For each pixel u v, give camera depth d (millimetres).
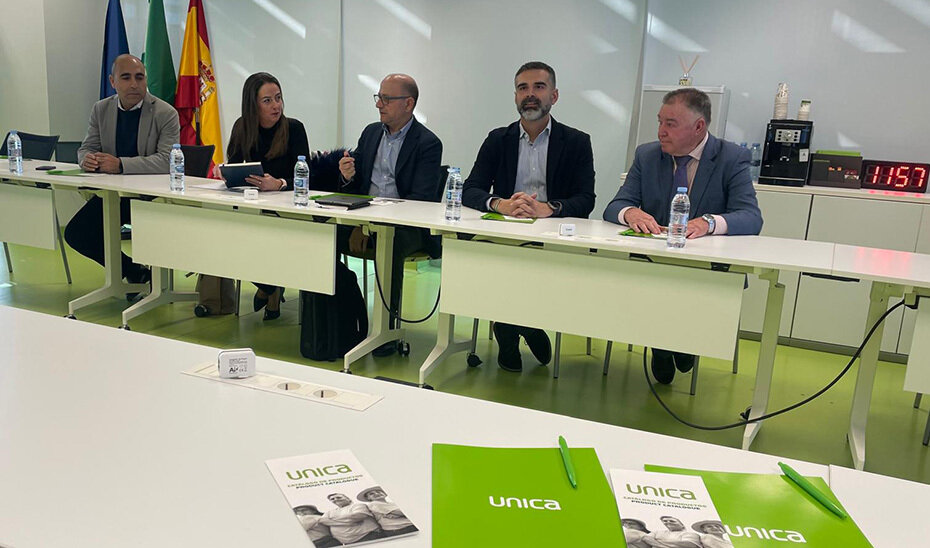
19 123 5473
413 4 5188
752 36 4238
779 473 1052
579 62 4762
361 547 822
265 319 3873
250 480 954
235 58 5801
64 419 1102
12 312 1623
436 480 977
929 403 3193
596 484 988
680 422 2857
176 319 3795
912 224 3586
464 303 2791
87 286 4262
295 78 5641
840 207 3709
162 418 1124
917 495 1007
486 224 2764
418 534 852
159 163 3951
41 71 5309
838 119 4109
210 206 3320
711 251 2400
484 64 5059
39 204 3566
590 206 3217
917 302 2303
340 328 3303
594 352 3705
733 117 4348
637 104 4625
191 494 913
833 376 3482
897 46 3922
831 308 3809
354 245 3445
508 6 4914
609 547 848
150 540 813
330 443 1069
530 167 3316
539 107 3125
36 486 910
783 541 878
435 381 3168
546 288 2633
